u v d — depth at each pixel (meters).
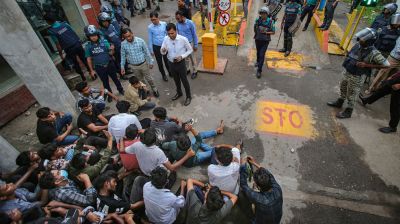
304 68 6.85
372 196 3.70
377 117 5.08
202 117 5.40
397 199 3.65
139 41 5.28
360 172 4.04
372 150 4.39
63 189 3.03
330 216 3.50
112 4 9.05
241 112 5.45
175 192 3.90
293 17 6.79
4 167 4.06
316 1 8.15
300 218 3.50
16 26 3.96
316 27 8.54
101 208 3.00
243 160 3.95
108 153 3.80
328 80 6.30
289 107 5.49
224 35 8.49
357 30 9.04
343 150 4.43
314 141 4.64
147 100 5.57
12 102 5.93
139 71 5.66
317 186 3.89
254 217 3.13
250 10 10.80
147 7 12.22
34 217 2.75
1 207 2.75
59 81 4.88
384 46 5.53
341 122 5.01
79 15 7.55
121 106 4.10
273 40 8.47
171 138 3.99
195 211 2.86
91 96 4.99
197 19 10.32
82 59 6.75
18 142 5.34
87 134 4.48
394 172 4.01
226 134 4.92
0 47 4.02
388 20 5.74
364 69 4.40
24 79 4.47
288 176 4.07
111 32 6.38
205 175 4.16
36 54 4.34
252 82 6.44
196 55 7.89
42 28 6.85
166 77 6.76
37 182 3.64
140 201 3.28
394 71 5.05
